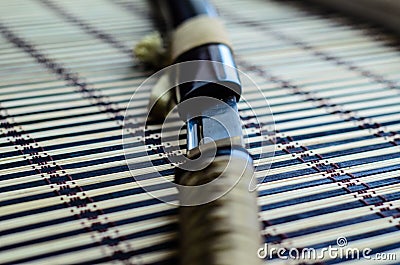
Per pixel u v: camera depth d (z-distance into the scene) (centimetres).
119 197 48
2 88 67
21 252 41
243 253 35
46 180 50
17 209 46
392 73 74
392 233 44
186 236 39
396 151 55
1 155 53
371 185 50
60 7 96
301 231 44
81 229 44
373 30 90
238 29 89
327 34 88
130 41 82
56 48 79
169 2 79
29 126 59
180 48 63
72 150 55
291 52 81
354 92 69
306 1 103
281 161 53
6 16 91
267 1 103
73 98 65
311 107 65
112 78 71
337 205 47
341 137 58
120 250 42
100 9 96
